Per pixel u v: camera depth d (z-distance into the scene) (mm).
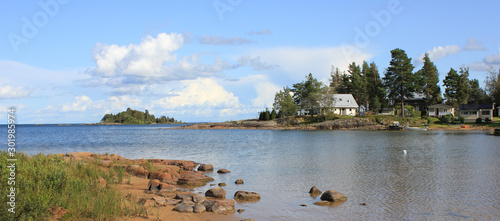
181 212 13312
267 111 136750
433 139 57625
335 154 36312
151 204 13711
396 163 28844
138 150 44531
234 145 51719
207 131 113875
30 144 57594
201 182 20594
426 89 117438
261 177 22844
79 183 13969
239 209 14281
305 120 118062
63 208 11383
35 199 11086
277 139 64750
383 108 122750
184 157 35781
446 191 17984
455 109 114000
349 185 19844
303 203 15750
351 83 133000
